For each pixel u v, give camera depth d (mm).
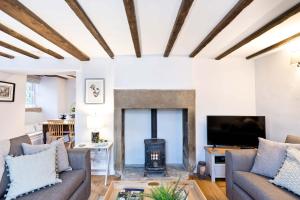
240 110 4031
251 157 2594
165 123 4391
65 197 1986
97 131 3906
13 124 4453
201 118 4023
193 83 4008
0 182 1907
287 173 2010
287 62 3189
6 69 3891
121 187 2303
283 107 3287
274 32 2627
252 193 2100
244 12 2047
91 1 1826
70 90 7984
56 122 5688
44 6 1909
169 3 1887
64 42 2854
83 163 2672
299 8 1893
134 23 2162
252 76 4059
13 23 2295
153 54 3863
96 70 3965
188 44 3166
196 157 3998
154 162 3791
